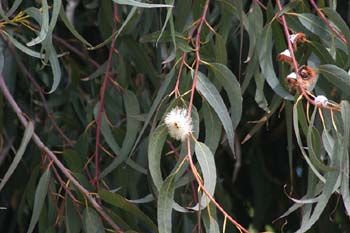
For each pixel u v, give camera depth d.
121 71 1.78
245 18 1.63
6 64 1.93
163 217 1.44
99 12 1.83
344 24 1.57
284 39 1.62
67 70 2.04
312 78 1.50
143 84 1.88
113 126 1.76
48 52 1.50
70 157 1.71
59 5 1.49
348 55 1.58
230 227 1.92
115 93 1.84
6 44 1.93
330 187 1.47
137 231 1.69
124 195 1.78
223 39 1.64
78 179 1.66
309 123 1.46
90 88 2.03
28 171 2.07
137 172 1.80
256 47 1.60
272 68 1.59
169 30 1.68
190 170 1.52
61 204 1.75
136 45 1.83
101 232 1.60
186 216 1.83
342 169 1.47
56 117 2.00
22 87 2.07
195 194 1.74
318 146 1.50
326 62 1.61
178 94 1.51
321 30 1.59
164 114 1.49
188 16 1.68
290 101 1.62
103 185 1.80
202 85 1.51
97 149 1.69
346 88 1.53
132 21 1.75
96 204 1.57
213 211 1.48
